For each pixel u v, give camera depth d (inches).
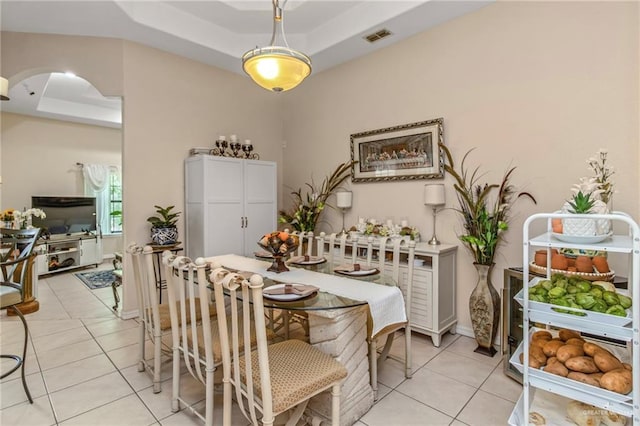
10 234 101.8
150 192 144.5
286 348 71.7
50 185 245.9
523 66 108.6
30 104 211.0
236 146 165.6
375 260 132.2
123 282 138.3
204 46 145.3
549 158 103.7
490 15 115.5
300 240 125.9
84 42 134.0
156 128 146.2
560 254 73.5
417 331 119.0
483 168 117.7
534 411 62.0
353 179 158.1
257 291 51.6
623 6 91.0
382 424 74.4
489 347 107.4
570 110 99.7
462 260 123.3
